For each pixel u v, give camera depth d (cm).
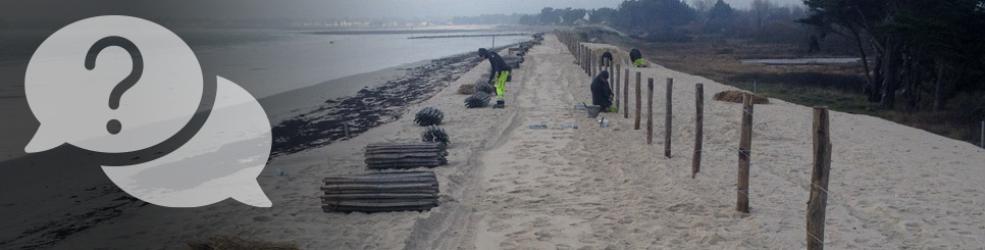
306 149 1742
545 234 914
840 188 1136
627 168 1303
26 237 1061
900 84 3259
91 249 990
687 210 1008
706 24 16050
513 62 4097
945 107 2727
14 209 1222
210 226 1052
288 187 1272
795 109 2198
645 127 1791
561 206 1052
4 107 2794
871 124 1897
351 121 2261
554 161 1386
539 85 3039
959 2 2736
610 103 2073
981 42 2705
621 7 18862
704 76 4162
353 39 11106
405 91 3212
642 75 3625
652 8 17738
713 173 1246
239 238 884
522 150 1508
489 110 2192
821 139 748
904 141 1616
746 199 981
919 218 955
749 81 3803
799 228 914
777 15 16538
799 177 1235
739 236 883
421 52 6931
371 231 944
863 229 904
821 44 7181
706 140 1611
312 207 1102
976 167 1309
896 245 841
